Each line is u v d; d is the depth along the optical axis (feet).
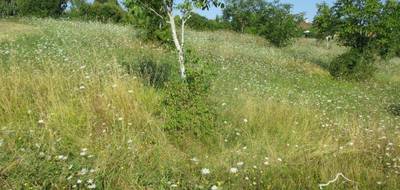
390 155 20.98
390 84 55.77
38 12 95.86
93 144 18.51
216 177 16.90
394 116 32.86
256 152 19.58
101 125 20.77
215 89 30.58
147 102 23.94
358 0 57.77
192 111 21.11
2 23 65.16
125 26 70.69
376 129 24.84
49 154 16.87
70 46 41.81
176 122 20.86
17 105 21.50
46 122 19.66
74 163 16.47
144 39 52.34
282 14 94.94
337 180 17.56
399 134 24.56
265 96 31.30
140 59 39.70
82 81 25.03
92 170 15.61
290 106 27.45
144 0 24.06
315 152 20.26
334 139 23.00
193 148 19.83
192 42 60.18
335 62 56.44
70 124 20.18
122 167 16.30
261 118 24.03
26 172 15.26
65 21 72.43
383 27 57.00
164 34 27.94
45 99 22.31
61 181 15.25
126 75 26.86
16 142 17.76
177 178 16.61
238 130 22.13
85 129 19.94
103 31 58.70
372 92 46.78
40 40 45.75
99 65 29.50
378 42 57.31
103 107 21.83
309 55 75.92
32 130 18.56
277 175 17.71
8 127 18.95
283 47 91.81
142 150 18.38
